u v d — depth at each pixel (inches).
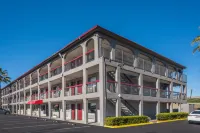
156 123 860.0
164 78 1138.0
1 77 2209.6
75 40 863.1
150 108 1192.8
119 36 821.2
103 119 733.9
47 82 1187.9
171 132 589.9
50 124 800.9
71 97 918.4
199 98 2341.3
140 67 985.5
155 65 1077.1
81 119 1002.7
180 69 1359.5
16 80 1909.4
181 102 1299.2
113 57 807.7
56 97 1059.3
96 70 887.7
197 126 746.2
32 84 1453.0
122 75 962.1
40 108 1350.9
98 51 776.9
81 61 984.9
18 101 1859.0
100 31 777.6
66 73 972.6
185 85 1375.5
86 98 817.5
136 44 909.2
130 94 862.5
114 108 924.0
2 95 2659.9
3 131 615.2
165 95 1136.8
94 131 603.5
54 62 1159.0
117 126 711.1
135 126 737.0
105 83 755.4
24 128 681.0
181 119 1092.5
